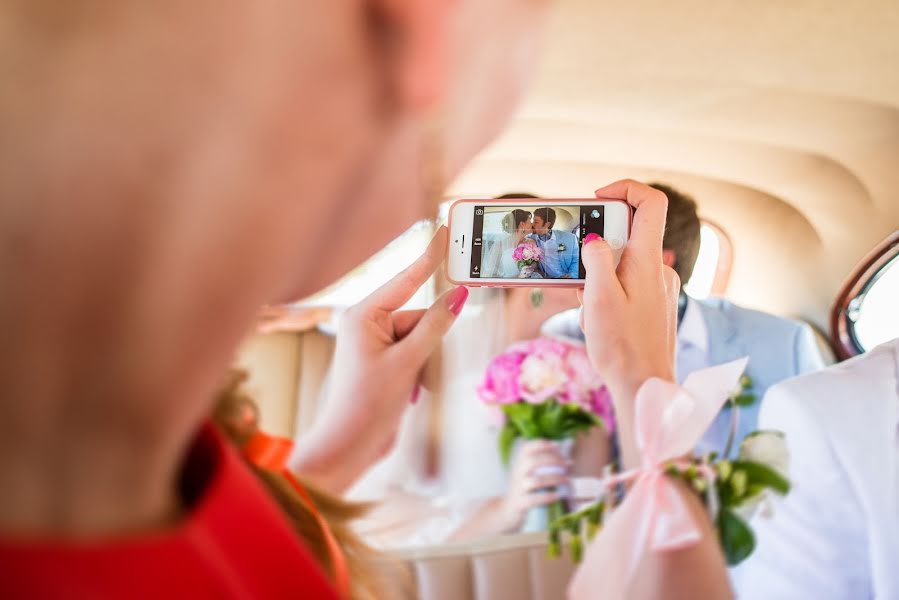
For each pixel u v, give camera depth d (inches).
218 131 4.8
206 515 6.0
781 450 42.9
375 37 5.3
